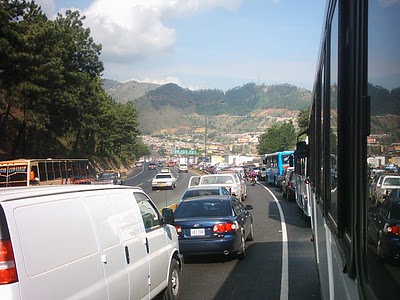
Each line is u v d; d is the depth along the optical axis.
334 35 3.93
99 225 5.28
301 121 77.50
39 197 4.41
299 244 12.89
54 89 39.81
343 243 3.30
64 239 4.54
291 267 10.12
